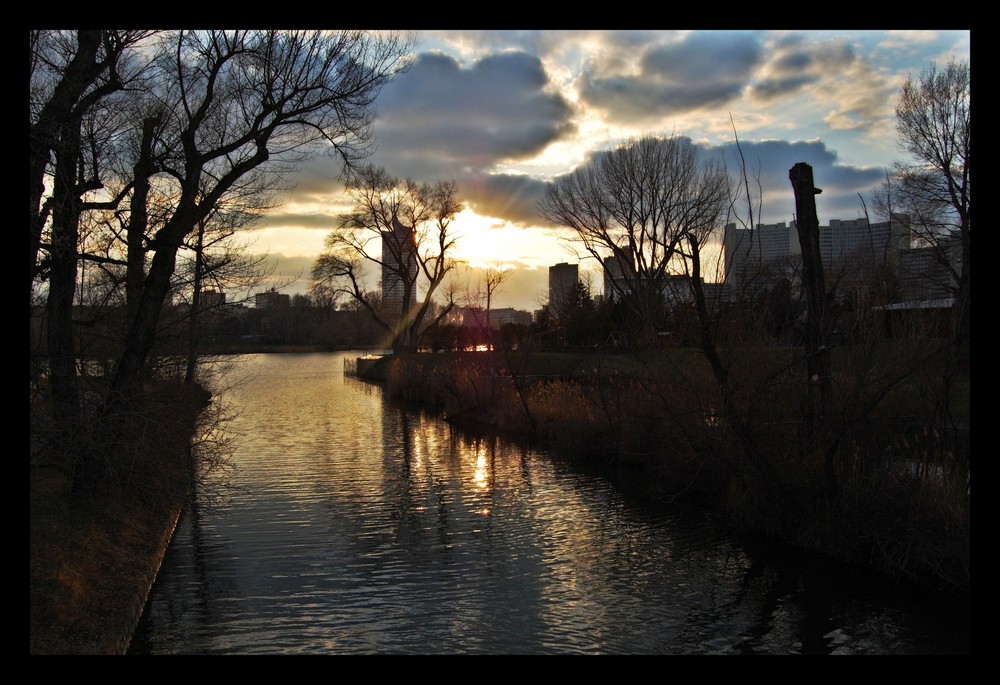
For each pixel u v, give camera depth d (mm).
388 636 7762
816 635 7762
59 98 9055
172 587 9234
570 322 40031
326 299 78750
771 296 13281
